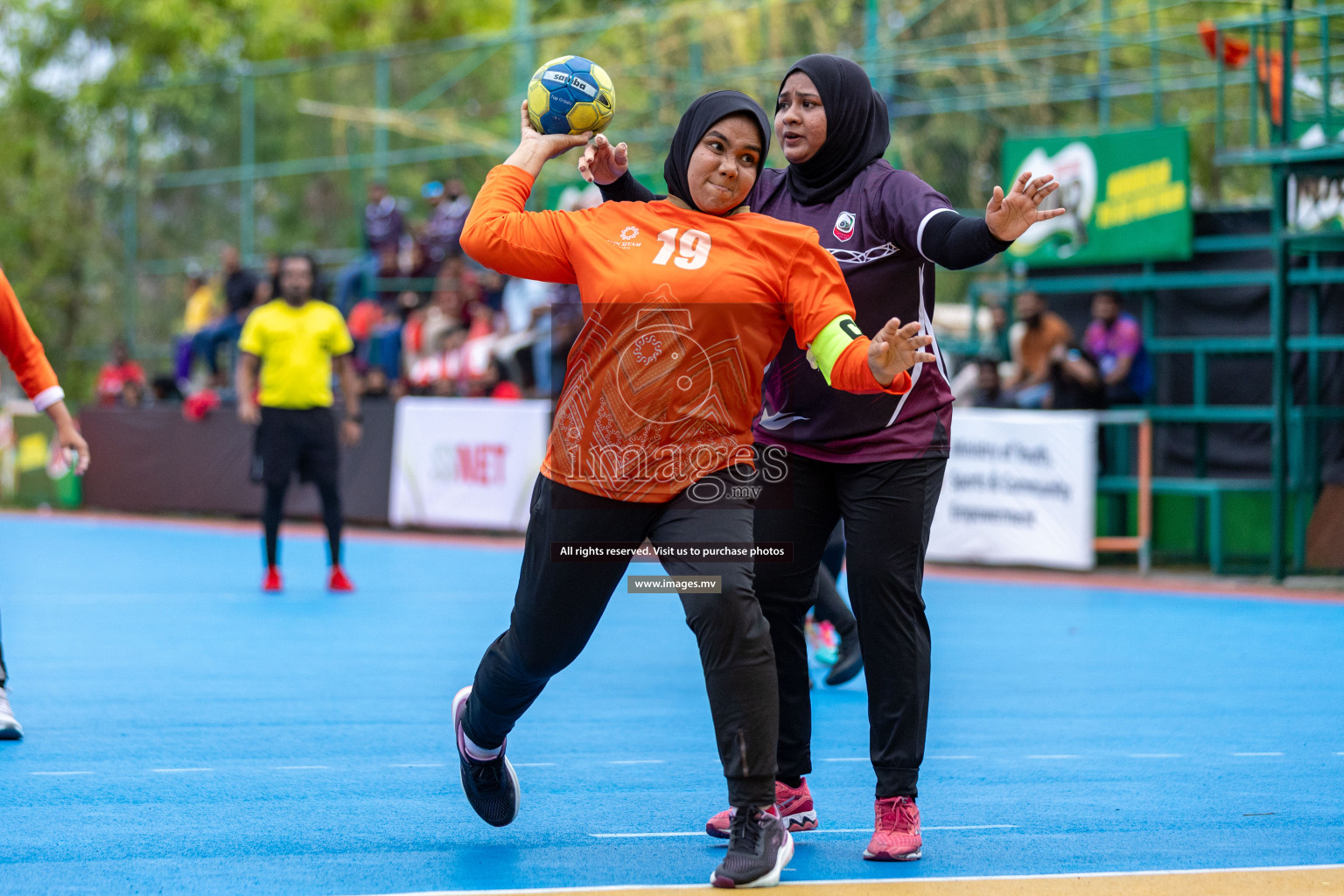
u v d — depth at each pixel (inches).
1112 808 251.8
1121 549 690.2
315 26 1686.8
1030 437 690.2
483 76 1155.3
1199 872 208.7
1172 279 748.0
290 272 595.5
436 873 207.3
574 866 211.9
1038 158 790.5
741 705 199.3
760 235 199.5
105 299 1366.9
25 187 1448.1
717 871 199.3
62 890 198.5
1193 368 749.3
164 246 1272.1
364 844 224.4
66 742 307.0
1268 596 600.7
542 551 202.7
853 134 231.0
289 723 330.0
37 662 422.9
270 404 596.1
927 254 216.8
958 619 526.3
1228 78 793.6
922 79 1000.2
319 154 1195.3
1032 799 258.7
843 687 385.7
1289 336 669.9
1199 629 497.4
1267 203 740.0
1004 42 957.8
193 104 1253.7
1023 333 761.0
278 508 610.2
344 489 964.6
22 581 661.3
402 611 550.6
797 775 234.8
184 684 384.5
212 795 257.8
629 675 403.5
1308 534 685.9
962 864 214.4
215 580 665.0
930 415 227.8
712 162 199.5
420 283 1100.5
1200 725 329.4
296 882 202.5
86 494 1179.3
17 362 307.1
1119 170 761.6
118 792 260.1
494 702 213.8
